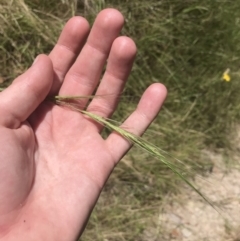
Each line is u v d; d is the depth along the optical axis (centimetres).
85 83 24
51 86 23
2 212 19
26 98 21
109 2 34
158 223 33
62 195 21
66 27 23
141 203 33
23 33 32
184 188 34
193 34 35
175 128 34
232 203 35
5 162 19
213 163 35
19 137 20
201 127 35
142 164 33
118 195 33
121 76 24
